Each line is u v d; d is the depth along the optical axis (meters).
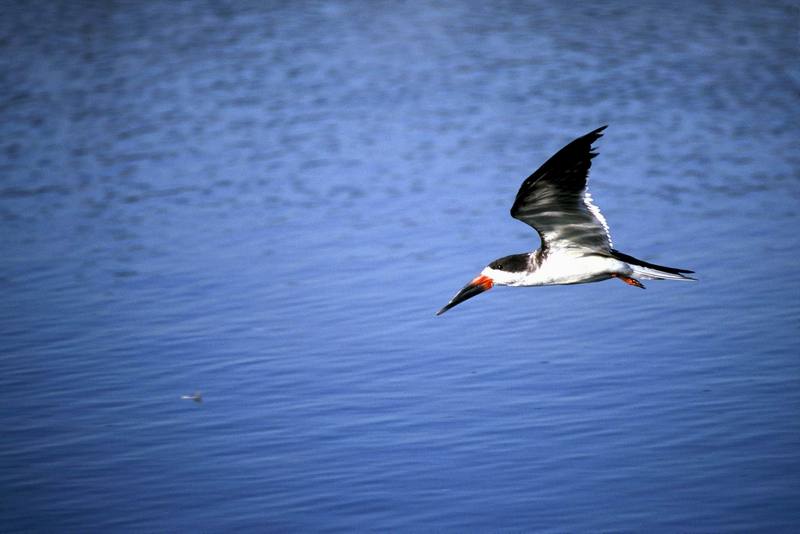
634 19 33.69
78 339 15.87
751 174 22.59
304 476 12.30
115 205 21.64
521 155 23.78
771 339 15.24
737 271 17.86
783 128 25.23
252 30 33.03
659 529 11.33
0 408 13.94
